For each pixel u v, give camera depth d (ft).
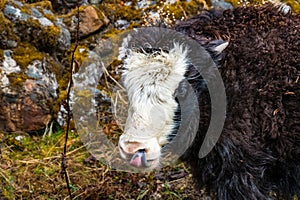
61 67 18.01
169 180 15.40
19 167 15.51
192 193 15.03
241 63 11.76
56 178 15.20
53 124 17.31
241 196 11.96
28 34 17.39
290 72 11.86
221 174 11.99
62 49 18.17
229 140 11.68
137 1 20.11
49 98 17.07
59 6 19.75
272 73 11.79
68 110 13.39
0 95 16.35
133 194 14.92
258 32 12.39
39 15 17.93
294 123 11.83
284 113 11.80
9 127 16.66
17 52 17.07
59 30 17.94
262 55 11.87
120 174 15.40
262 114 11.73
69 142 16.71
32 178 15.12
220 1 19.85
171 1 19.72
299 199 12.98
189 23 12.83
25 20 17.30
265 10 13.03
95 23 19.06
